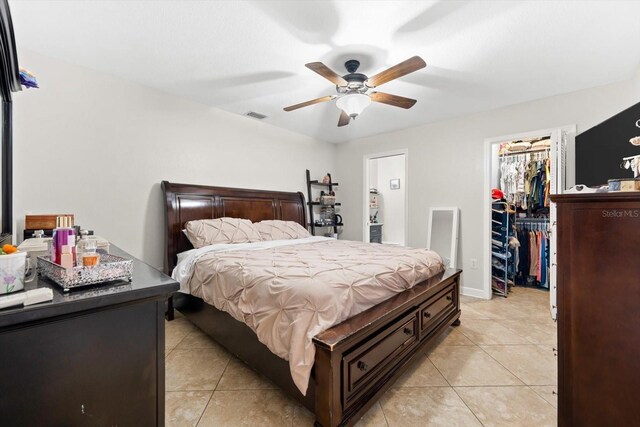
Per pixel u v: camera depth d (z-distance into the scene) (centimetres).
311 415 148
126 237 270
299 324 135
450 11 173
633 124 201
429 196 397
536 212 417
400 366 173
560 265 115
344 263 197
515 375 185
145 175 283
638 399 97
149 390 81
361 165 477
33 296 63
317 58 227
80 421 70
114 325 75
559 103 299
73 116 238
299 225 390
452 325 263
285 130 427
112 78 260
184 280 236
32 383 64
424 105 330
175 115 304
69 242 86
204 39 204
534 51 217
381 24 185
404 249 276
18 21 182
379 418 146
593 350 107
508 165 432
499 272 374
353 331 137
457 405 156
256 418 146
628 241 100
